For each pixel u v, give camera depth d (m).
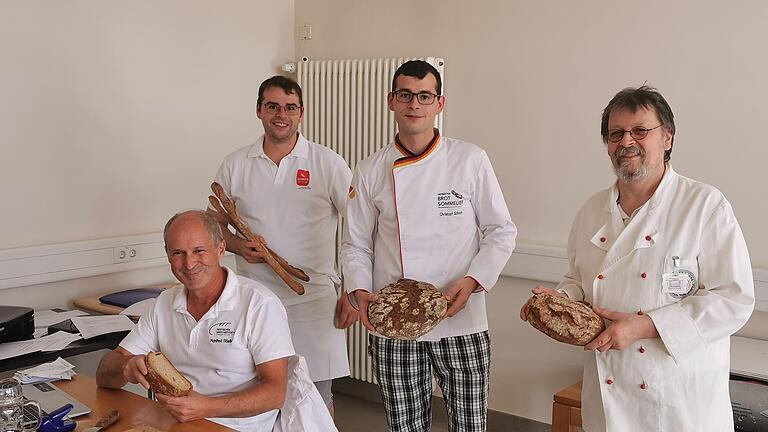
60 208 3.47
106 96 3.61
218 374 2.04
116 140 3.67
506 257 2.42
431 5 3.96
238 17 4.21
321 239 2.92
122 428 1.81
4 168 3.26
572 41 3.49
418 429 2.57
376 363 2.56
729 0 3.07
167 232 2.05
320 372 2.94
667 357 1.87
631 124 1.87
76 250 3.48
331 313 2.96
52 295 3.46
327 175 2.90
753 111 3.04
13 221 3.31
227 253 4.27
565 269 3.50
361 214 2.56
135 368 1.87
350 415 4.13
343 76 4.24
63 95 3.45
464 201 2.45
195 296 2.11
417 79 2.34
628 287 1.93
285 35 4.51
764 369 2.68
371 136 4.14
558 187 3.58
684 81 3.20
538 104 3.62
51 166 3.43
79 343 2.68
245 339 2.03
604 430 2.00
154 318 2.15
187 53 3.96
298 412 2.01
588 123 3.47
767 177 3.03
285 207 2.89
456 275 2.46
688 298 1.86
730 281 1.81
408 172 2.43
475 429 2.51
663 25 3.24
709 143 3.16
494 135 3.78
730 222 1.84
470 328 2.46
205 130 4.08
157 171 3.86
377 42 4.20
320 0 4.42
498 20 3.72
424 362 2.53
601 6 3.40
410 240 2.44
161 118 3.86
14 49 3.26
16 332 2.67
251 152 2.93
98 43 3.56
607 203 2.04
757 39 3.01
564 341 1.90
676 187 1.92
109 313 3.30
